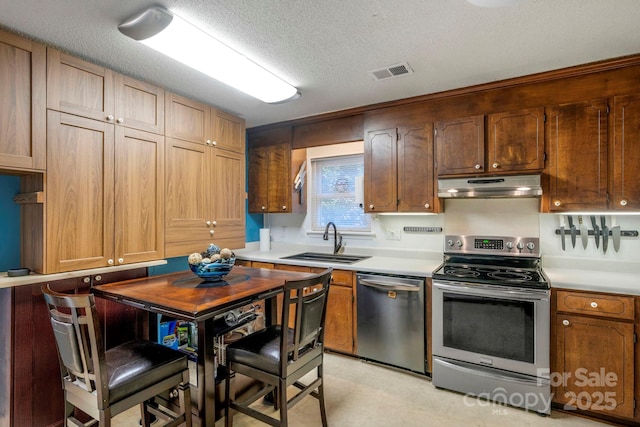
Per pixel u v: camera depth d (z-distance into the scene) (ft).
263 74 7.60
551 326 6.92
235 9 5.29
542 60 7.19
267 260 11.03
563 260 8.52
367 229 11.82
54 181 6.30
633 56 6.95
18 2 5.03
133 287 6.24
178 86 8.45
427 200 9.22
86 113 6.81
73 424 5.20
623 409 6.34
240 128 10.91
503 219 9.18
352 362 9.32
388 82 8.33
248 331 7.27
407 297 8.47
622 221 7.97
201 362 5.25
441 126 8.93
